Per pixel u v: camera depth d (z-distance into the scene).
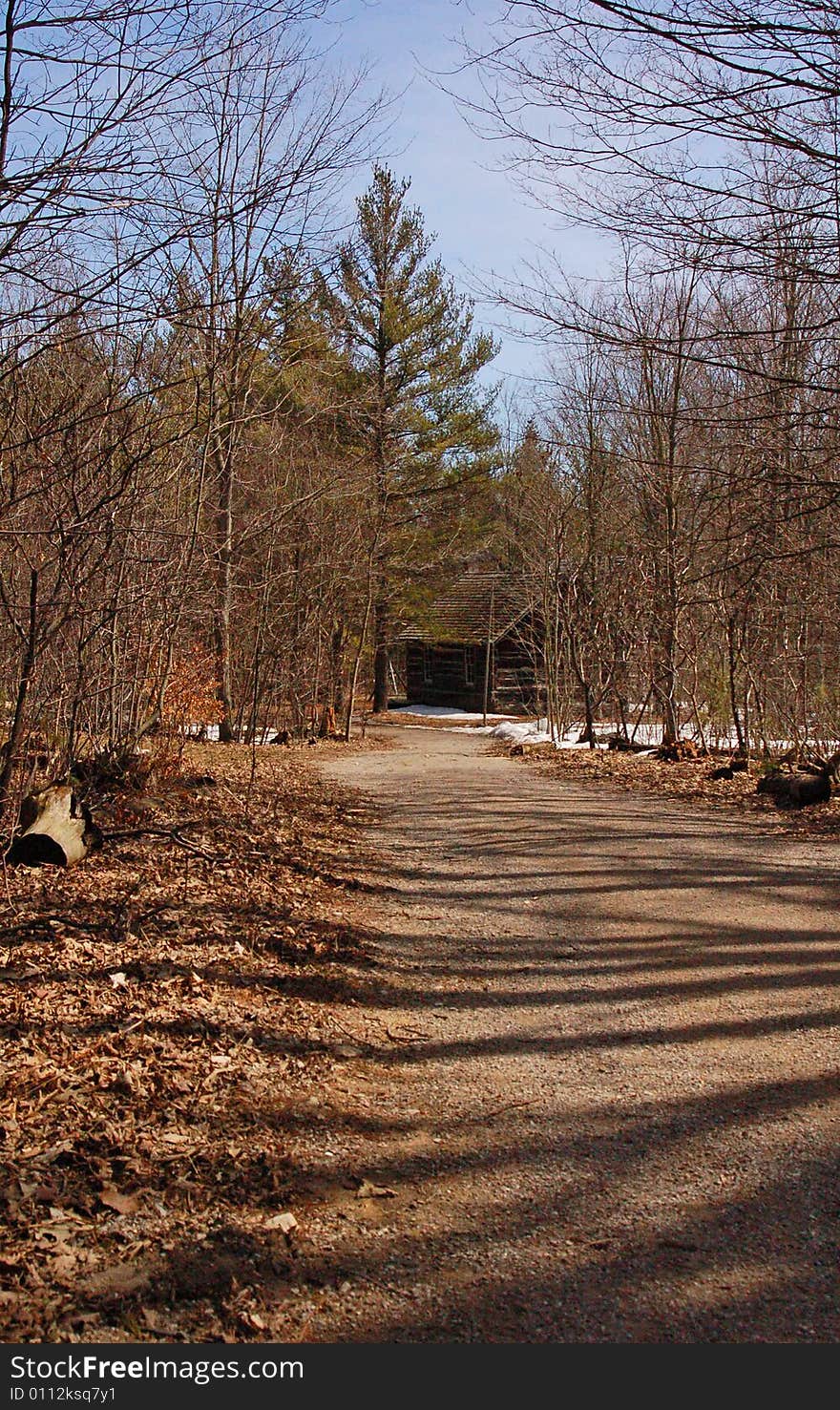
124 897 7.83
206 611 13.93
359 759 23.30
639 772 18.03
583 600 26.08
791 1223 3.76
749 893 8.79
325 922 7.98
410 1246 3.62
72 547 7.62
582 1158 4.29
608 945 7.49
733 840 11.27
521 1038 5.75
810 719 18.72
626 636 24.92
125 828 10.26
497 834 12.09
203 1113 4.49
